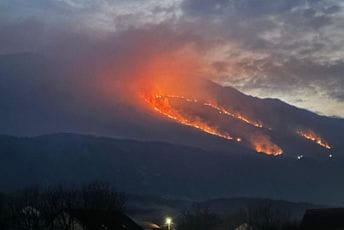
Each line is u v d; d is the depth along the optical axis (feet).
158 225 417.49
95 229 220.64
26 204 230.68
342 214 250.16
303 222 252.62
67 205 228.84
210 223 381.60
